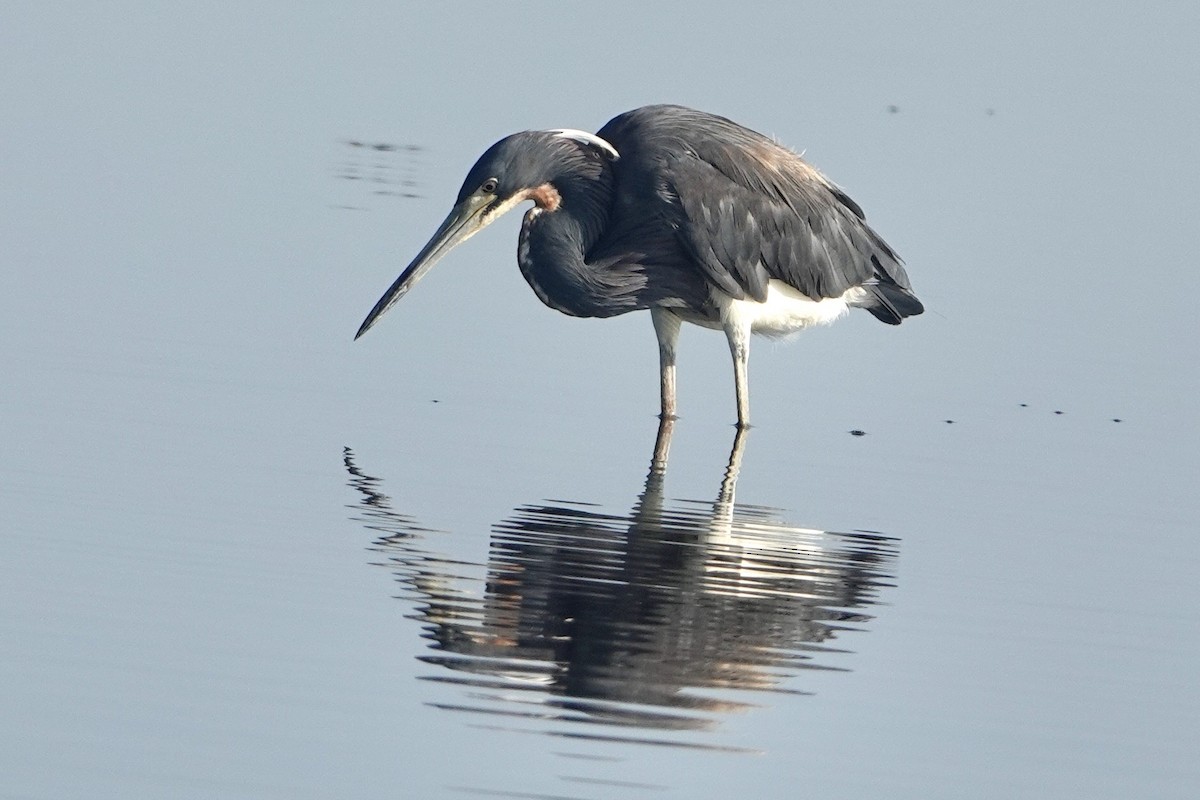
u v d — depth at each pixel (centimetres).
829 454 1459
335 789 790
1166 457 1496
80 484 1202
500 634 984
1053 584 1150
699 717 898
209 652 930
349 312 1770
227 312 1723
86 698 862
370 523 1170
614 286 1483
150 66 3177
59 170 2288
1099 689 973
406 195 2311
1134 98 3469
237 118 2802
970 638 1038
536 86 3198
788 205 1543
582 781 814
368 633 973
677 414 1566
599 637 991
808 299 1577
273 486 1238
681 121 1538
